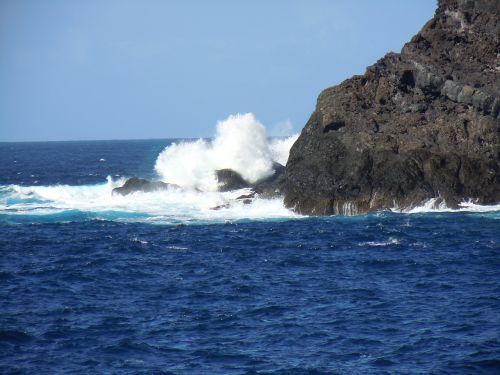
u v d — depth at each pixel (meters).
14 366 57.16
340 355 58.59
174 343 61.56
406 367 56.16
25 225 114.56
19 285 79.38
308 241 98.81
